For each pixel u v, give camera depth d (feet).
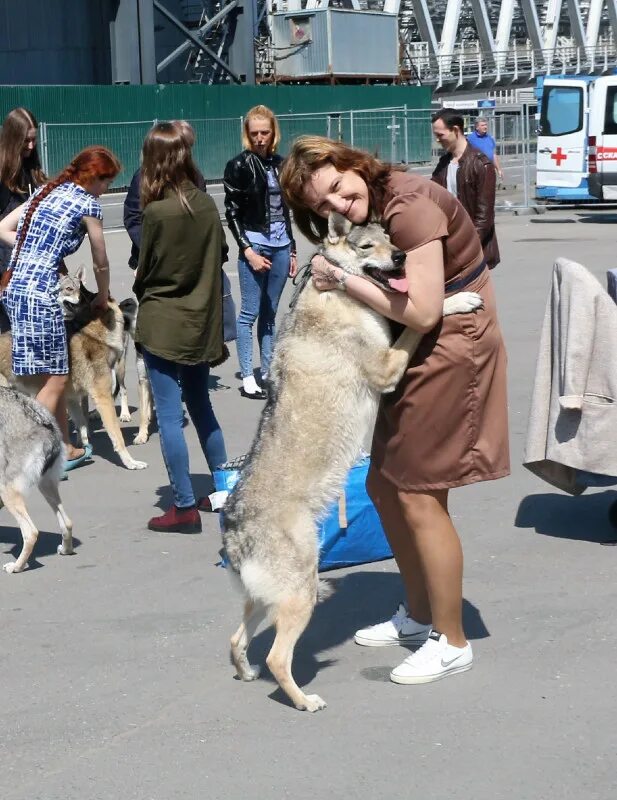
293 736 11.93
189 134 18.43
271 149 28.02
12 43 136.87
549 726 11.87
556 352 17.60
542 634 14.38
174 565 17.69
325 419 12.85
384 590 16.33
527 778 10.78
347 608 15.72
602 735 11.62
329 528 16.72
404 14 197.77
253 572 12.64
